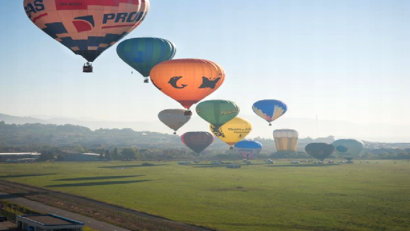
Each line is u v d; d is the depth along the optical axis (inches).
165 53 4060.0
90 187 4399.6
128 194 3878.0
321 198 3644.2
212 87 3964.1
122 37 3051.2
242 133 7160.4
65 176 5659.5
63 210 3031.5
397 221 2716.5
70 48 2977.4
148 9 3093.0
